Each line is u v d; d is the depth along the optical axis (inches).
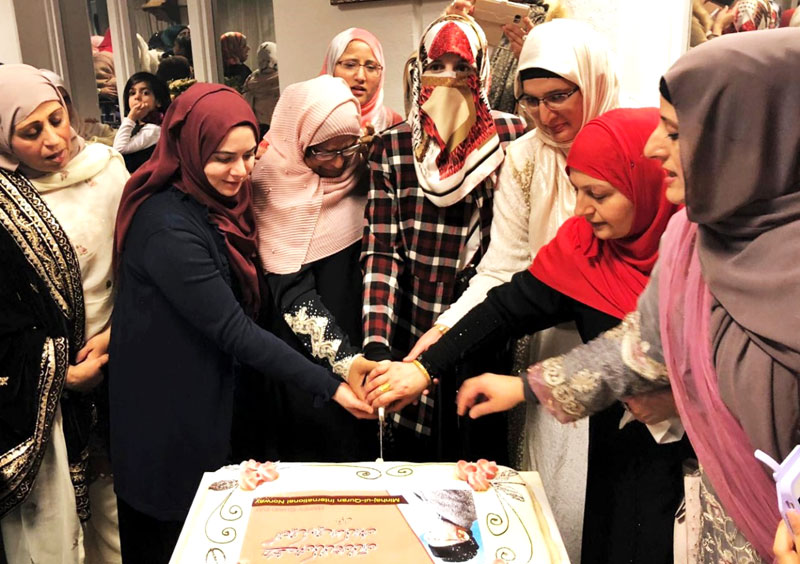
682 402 33.7
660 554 43.1
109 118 96.4
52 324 52.5
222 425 51.7
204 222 49.0
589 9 62.1
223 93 47.5
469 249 54.1
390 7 76.1
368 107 70.6
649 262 41.8
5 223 49.9
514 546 34.4
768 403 28.4
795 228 27.4
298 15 81.2
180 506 52.0
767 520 30.7
